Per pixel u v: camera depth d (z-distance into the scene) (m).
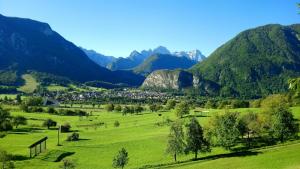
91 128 192.50
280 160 80.81
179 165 96.44
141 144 131.25
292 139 110.00
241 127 111.50
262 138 116.25
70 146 137.62
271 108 128.25
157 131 158.00
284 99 143.12
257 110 167.00
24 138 159.88
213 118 119.44
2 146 139.50
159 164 101.25
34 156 121.62
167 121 183.00
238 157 93.25
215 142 117.50
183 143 106.00
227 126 109.44
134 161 109.31
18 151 130.50
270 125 115.56
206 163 92.25
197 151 109.31
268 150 95.44
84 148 132.62
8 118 199.75
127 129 176.12
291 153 86.06
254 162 83.69
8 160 104.69
